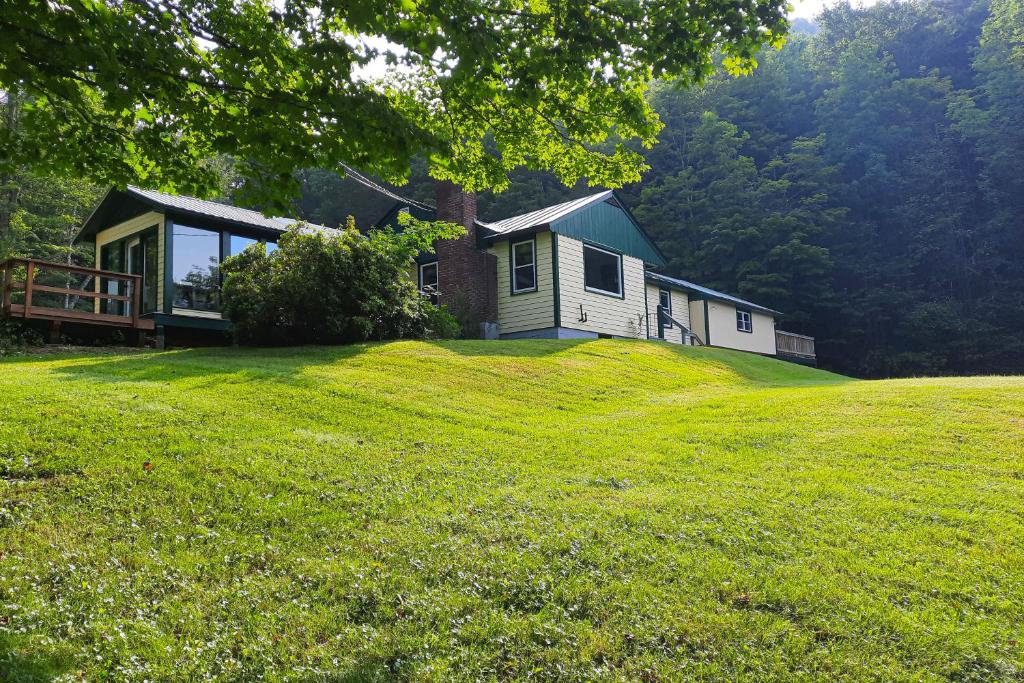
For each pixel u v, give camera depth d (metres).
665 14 5.81
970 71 57.94
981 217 48.41
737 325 31.31
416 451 7.81
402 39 5.25
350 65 5.04
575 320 20.62
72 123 5.75
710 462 7.88
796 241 43.84
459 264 20.50
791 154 49.84
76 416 7.26
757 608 4.63
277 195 5.94
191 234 17.38
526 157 7.27
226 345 18.19
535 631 4.32
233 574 4.86
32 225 30.06
